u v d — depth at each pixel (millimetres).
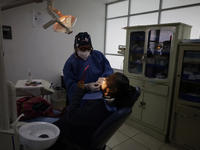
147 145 2225
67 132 1072
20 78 2779
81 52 1134
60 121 1173
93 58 1270
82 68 1192
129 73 2656
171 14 2799
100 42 4016
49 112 1769
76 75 1204
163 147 2199
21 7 2602
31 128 887
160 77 2316
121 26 3695
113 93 980
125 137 2395
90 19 3652
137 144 2234
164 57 2268
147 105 2441
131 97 1027
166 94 2178
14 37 2605
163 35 2229
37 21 2811
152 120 2400
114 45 3912
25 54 2777
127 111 949
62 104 2975
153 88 2318
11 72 2664
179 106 2088
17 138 895
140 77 2498
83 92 1035
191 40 1896
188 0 2549
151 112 2400
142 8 3244
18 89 1655
